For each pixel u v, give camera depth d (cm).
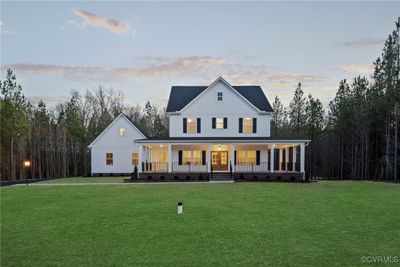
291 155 3575
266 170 2859
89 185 2214
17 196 1617
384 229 877
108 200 1445
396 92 3189
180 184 2228
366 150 3822
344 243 747
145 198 1498
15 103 3838
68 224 968
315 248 710
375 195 1578
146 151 2962
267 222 969
